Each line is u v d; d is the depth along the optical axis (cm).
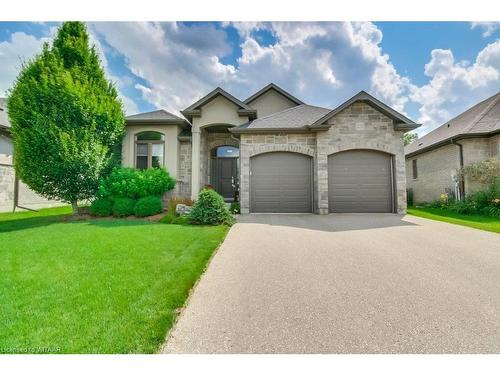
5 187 1316
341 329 266
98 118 1043
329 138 1130
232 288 362
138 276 393
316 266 448
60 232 710
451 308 308
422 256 504
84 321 271
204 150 1421
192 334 259
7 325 263
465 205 1216
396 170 1116
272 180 1177
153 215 1016
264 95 1717
